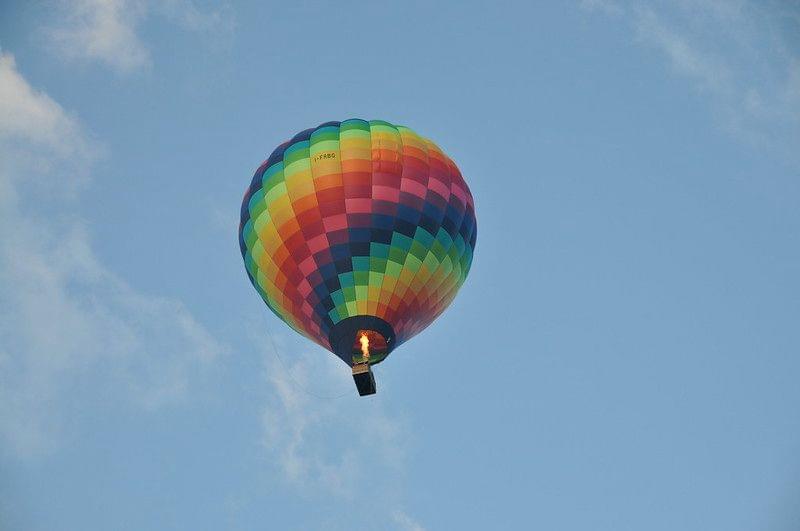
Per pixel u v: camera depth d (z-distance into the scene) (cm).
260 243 19488
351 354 19100
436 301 19562
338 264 19050
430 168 19675
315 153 19550
